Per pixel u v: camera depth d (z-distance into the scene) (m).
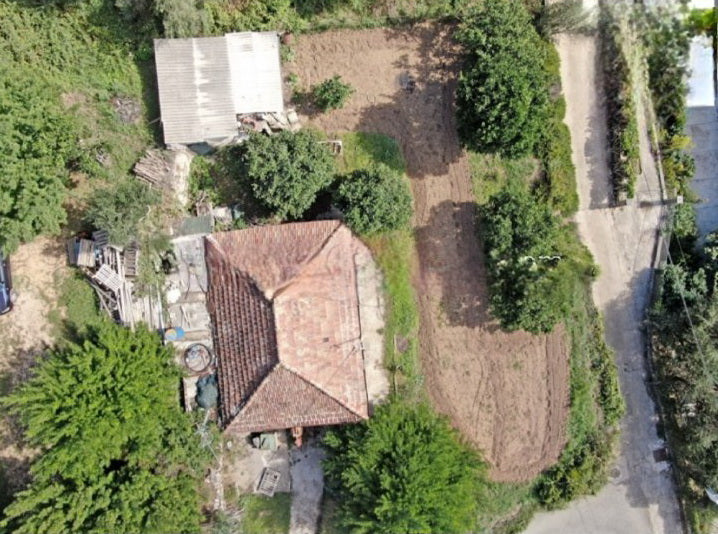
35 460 28.56
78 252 28.19
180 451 27.42
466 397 30.44
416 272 30.44
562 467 30.44
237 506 29.86
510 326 28.75
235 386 27.38
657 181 30.86
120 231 26.75
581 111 30.56
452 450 27.00
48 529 24.44
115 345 25.75
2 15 28.08
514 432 30.53
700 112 31.81
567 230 30.44
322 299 26.64
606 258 30.97
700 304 29.02
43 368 25.00
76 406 24.42
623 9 30.50
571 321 30.50
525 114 26.47
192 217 29.23
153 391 25.94
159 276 29.11
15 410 25.64
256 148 27.98
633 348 31.11
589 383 30.64
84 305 28.95
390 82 30.30
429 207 30.44
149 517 25.31
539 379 30.55
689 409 29.88
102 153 28.75
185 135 27.95
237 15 28.84
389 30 30.17
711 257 30.09
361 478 25.80
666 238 30.67
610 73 30.39
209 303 27.94
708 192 31.73
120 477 26.09
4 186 24.62
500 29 27.06
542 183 30.30
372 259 30.17
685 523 30.95
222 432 28.67
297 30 29.69
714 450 28.77
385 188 27.84
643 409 31.20
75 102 28.98
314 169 27.95
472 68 27.20
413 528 25.03
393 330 30.19
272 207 28.81
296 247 27.02
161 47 27.59
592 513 30.98
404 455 25.98
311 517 30.09
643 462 31.12
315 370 26.27
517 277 27.91
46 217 25.64
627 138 29.92
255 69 28.36
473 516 28.52
